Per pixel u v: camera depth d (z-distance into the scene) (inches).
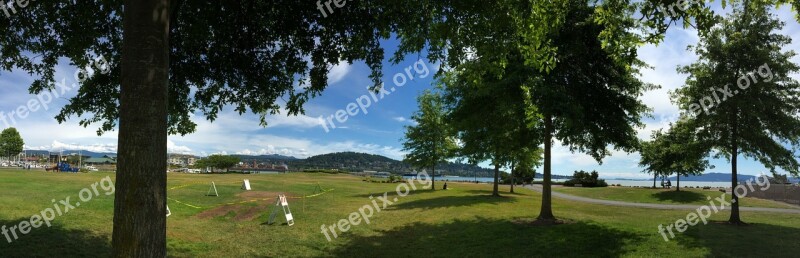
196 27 288.4
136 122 152.9
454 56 287.6
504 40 282.7
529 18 260.2
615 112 586.2
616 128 580.7
